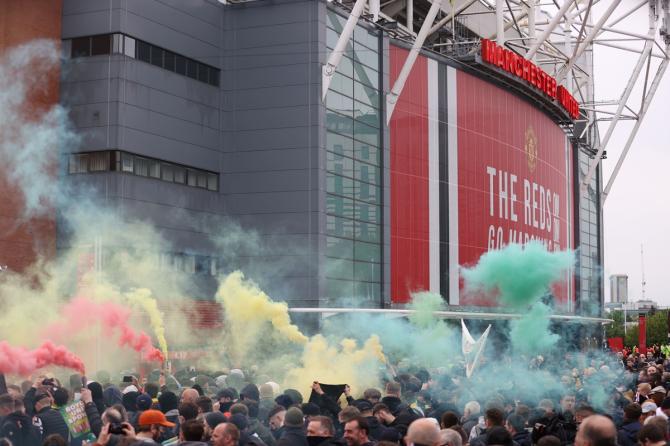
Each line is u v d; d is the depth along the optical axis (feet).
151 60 170.91
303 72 187.93
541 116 291.99
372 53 211.00
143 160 167.94
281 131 188.44
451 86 238.68
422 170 225.15
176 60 177.99
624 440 46.68
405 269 216.13
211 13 188.14
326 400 53.01
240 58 191.72
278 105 188.96
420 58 228.22
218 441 34.42
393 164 215.51
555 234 306.96
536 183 285.84
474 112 247.50
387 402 53.67
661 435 36.14
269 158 188.55
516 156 269.64
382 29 214.07
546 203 295.89
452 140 237.45
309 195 185.88
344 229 195.31
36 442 45.57
